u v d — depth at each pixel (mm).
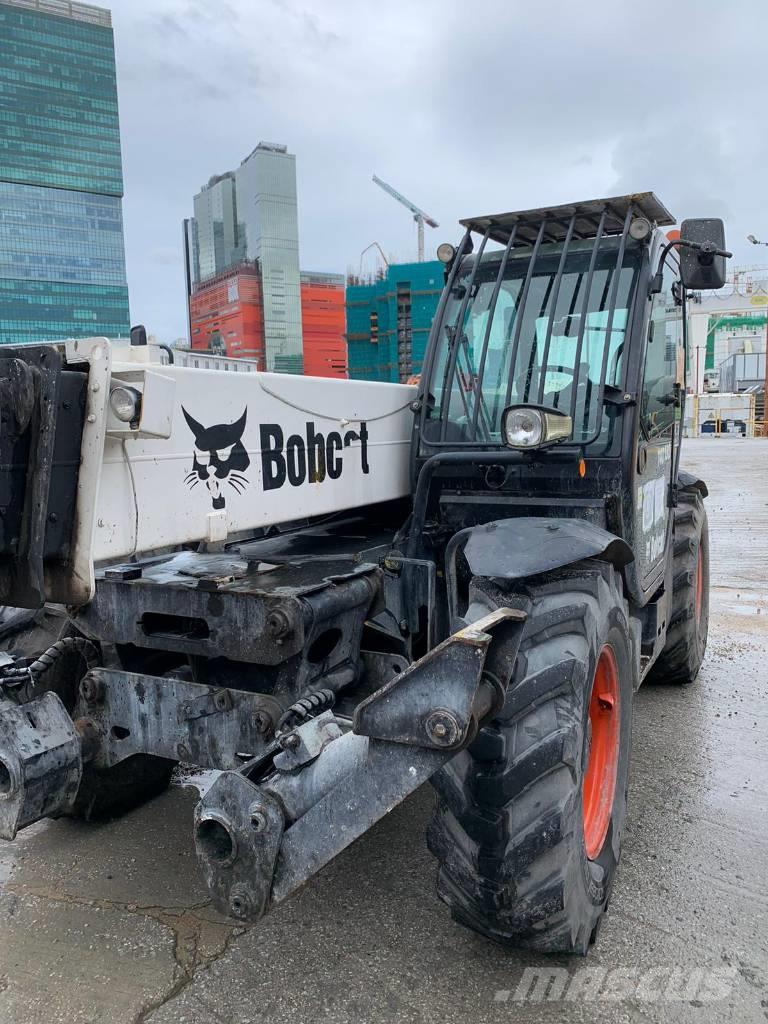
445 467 3141
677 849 2990
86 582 1989
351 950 2416
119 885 2787
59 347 1979
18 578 1963
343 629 2641
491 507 3076
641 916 2578
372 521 3646
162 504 2205
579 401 3047
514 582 2424
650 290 3105
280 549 3125
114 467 2064
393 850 2990
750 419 37250
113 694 2662
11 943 2465
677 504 4613
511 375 3039
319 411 2781
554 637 2279
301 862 1916
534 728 2123
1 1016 2152
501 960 2363
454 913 2271
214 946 2443
